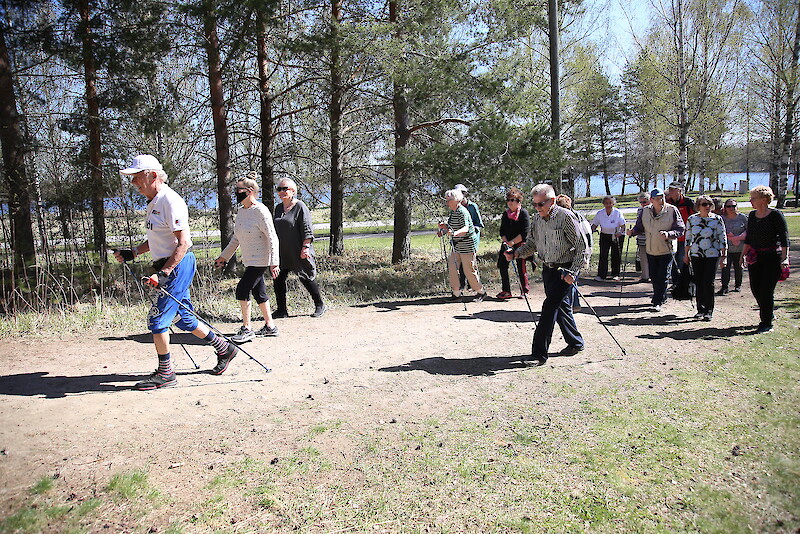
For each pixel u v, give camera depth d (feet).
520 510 10.27
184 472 11.47
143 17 41.06
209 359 19.35
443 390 16.34
